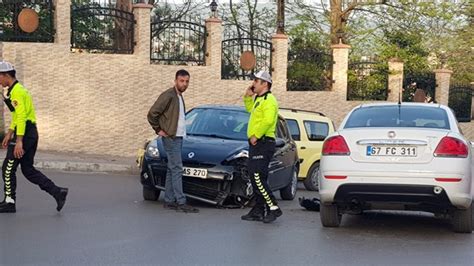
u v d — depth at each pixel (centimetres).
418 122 896
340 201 873
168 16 2436
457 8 2845
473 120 2814
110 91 1853
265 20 2911
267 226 937
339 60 2320
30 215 955
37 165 1551
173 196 1049
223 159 1065
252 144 958
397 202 850
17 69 1738
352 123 909
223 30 2158
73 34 1856
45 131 1778
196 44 2008
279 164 1198
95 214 982
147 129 1902
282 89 2181
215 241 823
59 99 1789
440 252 789
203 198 1076
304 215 1059
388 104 964
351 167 848
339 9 2811
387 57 2541
